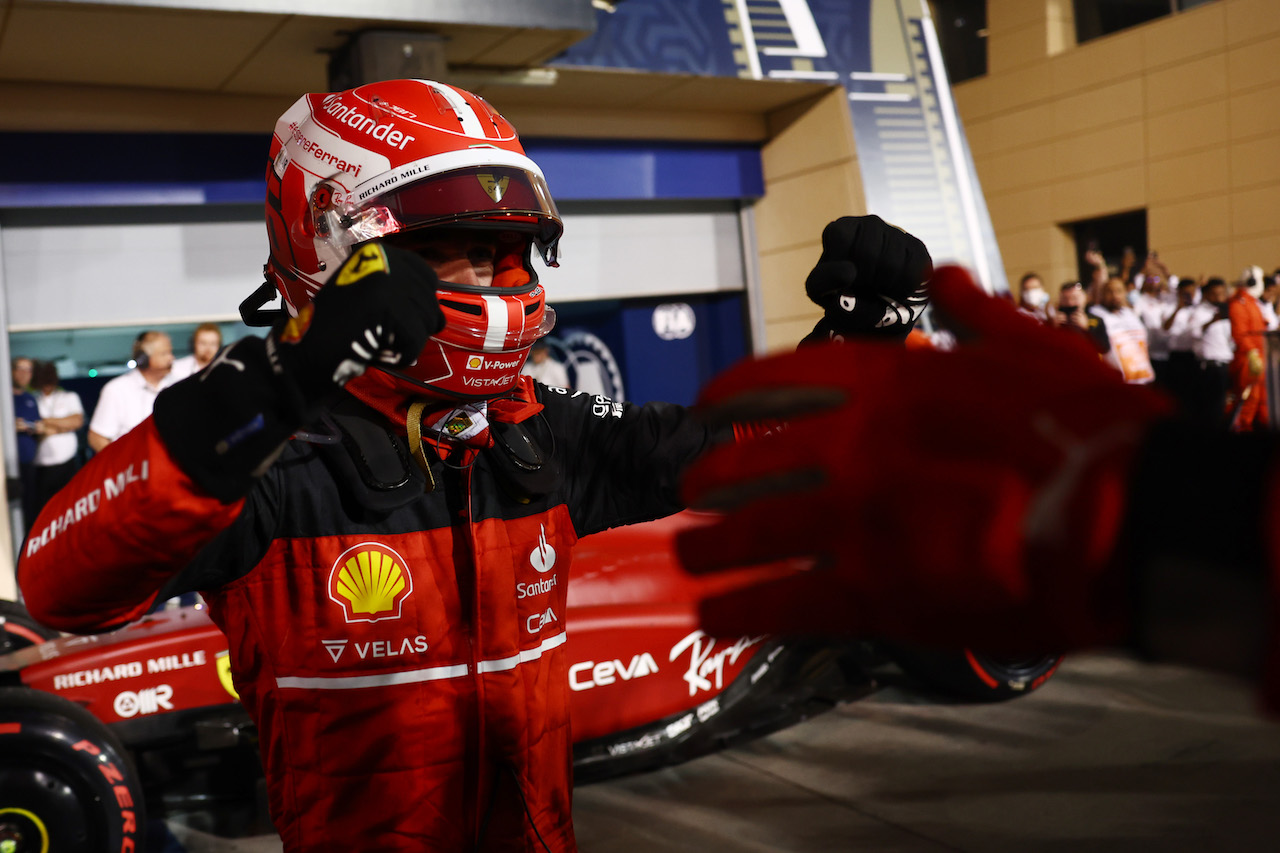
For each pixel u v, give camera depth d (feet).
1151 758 9.71
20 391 16.71
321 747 3.10
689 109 22.58
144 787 9.12
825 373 1.07
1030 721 10.87
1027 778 9.46
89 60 15.69
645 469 3.72
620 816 9.19
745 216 23.97
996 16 43.37
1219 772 9.30
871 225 3.87
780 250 23.63
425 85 3.46
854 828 8.68
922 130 22.38
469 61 17.78
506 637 3.27
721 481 1.04
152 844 8.75
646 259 22.91
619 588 10.06
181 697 8.66
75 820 6.95
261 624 3.11
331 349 2.17
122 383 16.10
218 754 9.14
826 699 11.18
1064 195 41.70
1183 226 38.17
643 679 9.53
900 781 9.60
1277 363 18.43
